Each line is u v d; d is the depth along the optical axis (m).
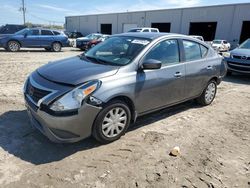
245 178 3.09
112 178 2.93
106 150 3.52
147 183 2.88
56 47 17.88
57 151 3.42
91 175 2.96
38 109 3.21
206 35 35.88
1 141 3.60
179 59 4.62
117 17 43.44
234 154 3.63
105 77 3.45
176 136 4.09
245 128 4.61
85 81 3.28
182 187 2.85
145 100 4.00
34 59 12.38
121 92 3.53
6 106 4.96
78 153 3.40
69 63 4.00
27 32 16.61
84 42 20.45
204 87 5.40
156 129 4.31
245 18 29.11
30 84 3.58
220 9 31.00
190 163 3.32
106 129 3.57
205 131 4.37
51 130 3.21
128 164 3.22
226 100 6.44
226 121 4.91
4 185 2.71
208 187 2.88
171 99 4.55
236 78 9.79
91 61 4.07
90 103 3.24
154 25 38.94
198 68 5.01
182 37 4.79
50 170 3.01
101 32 47.59
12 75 7.88
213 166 3.29
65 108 3.11
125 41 4.41
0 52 15.38
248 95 7.12
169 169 3.16
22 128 4.03
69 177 2.90
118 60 3.95
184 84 4.73
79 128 3.26
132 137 3.95
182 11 34.78
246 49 9.80
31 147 3.48
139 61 3.87
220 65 5.68
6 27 17.73
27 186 2.71
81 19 51.28
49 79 3.40
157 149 3.63
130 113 3.86
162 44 4.32
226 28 30.97
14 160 3.16
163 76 4.20
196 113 5.25
